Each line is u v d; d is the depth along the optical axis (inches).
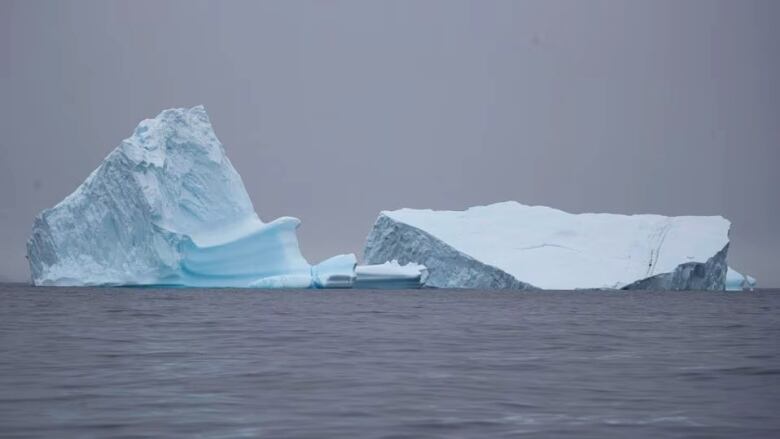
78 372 3599.9
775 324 6879.9
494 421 2615.7
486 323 6747.1
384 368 3804.1
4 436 2378.2
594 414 2733.8
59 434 2407.7
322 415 2696.9
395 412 2751.0
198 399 2960.1
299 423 2576.3
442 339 5265.8
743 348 4822.8
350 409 2795.3
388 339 5226.4
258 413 2723.9
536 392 3152.1
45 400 2918.3
